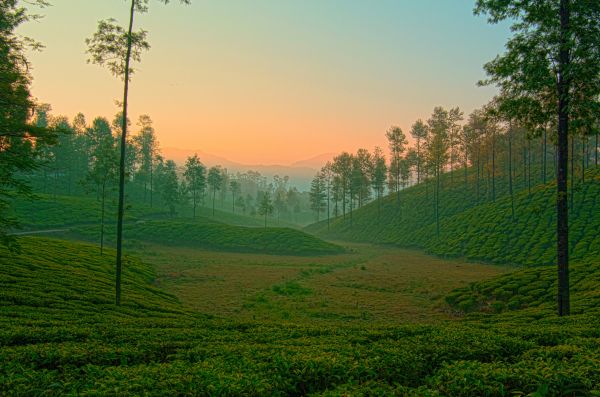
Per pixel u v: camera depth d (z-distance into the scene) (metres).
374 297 40.88
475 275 55.06
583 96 20.69
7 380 8.56
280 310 34.25
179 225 100.44
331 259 77.75
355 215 144.25
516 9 21.27
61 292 26.70
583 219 65.31
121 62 26.34
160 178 153.88
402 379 9.98
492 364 10.02
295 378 9.41
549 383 8.22
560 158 22.06
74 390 7.93
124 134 27.22
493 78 22.89
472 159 107.06
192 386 8.33
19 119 24.03
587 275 38.03
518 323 21.36
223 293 41.53
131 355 12.14
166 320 21.75
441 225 97.94
